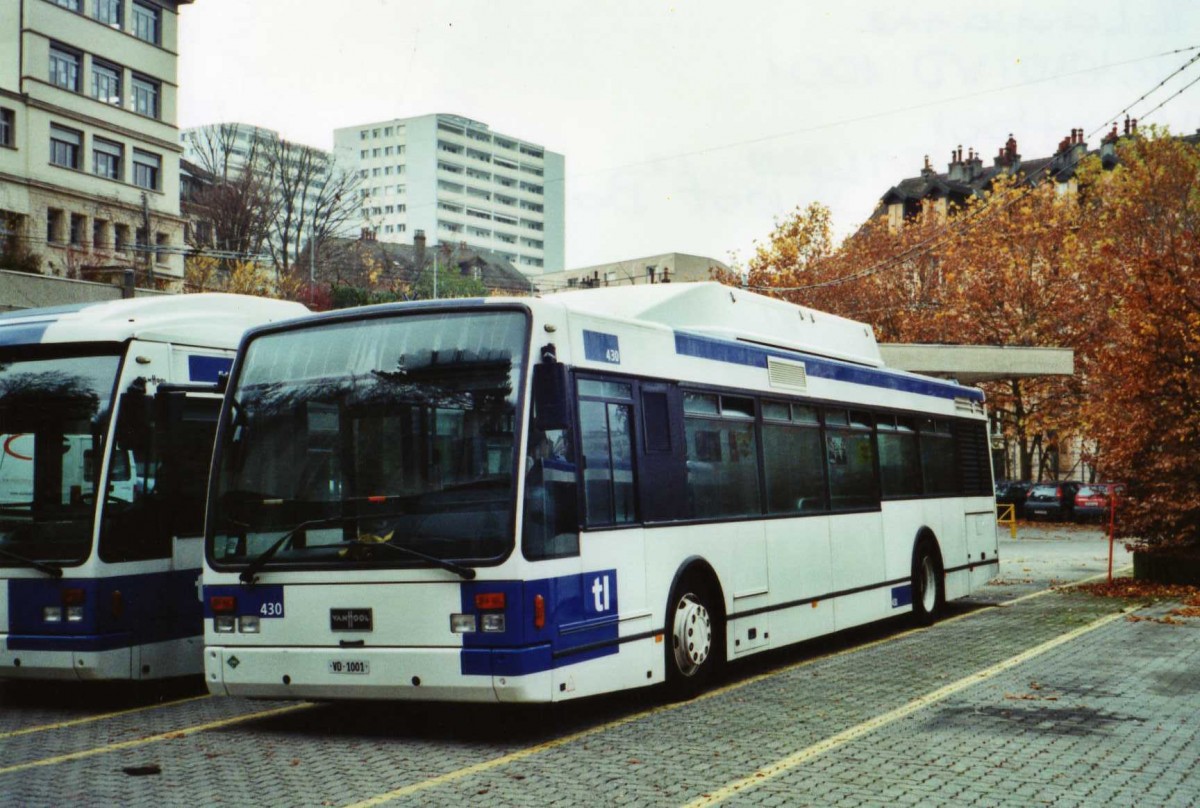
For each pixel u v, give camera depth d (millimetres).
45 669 10875
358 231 105875
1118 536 22078
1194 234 22453
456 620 8781
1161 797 7316
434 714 10594
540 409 8891
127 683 13055
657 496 10656
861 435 15320
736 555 11930
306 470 9383
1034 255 54031
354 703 11219
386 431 9211
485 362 9141
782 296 55281
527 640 8695
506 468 8852
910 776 7883
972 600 20359
